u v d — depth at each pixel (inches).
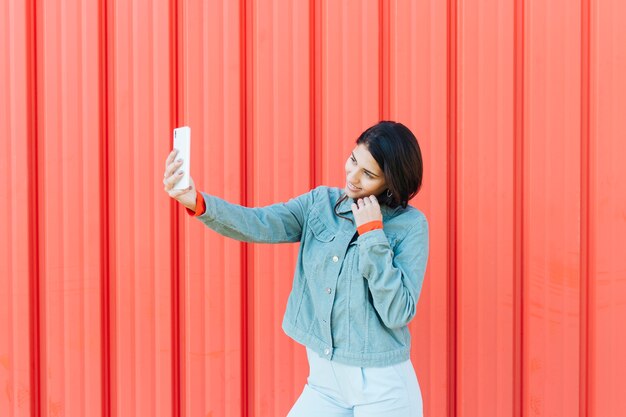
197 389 81.0
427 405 81.1
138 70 79.7
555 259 81.4
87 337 80.8
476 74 80.5
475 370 81.5
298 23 79.2
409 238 55.5
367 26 79.3
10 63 80.0
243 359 81.2
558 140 80.9
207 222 55.6
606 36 81.0
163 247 80.2
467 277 81.0
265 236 59.1
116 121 80.2
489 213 81.0
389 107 80.5
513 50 80.4
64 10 79.7
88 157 80.0
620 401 82.2
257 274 80.5
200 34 79.4
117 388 81.5
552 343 81.6
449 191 81.3
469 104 80.5
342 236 56.6
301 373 81.0
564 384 81.9
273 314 80.8
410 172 53.4
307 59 79.4
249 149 80.4
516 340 82.3
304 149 79.8
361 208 53.2
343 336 55.1
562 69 80.6
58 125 80.2
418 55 79.8
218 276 80.4
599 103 81.1
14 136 80.0
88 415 81.3
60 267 80.7
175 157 52.7
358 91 79.7
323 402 57.4
